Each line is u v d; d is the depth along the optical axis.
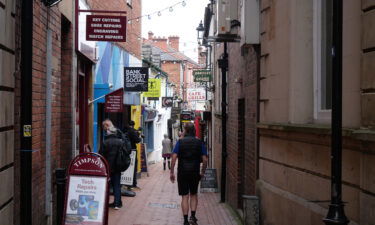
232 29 8.55
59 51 8.20
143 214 9.91
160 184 16.06
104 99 12.59
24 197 4.88
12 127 5.11
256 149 7.51
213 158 19.48
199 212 10.68
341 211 3.45
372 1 3.85
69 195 6.36
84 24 10.57
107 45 15.00
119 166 10.09
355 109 4.22
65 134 9.37
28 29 4.88
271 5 6.61
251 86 8.26
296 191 5.66
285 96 6.05
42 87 7.00
